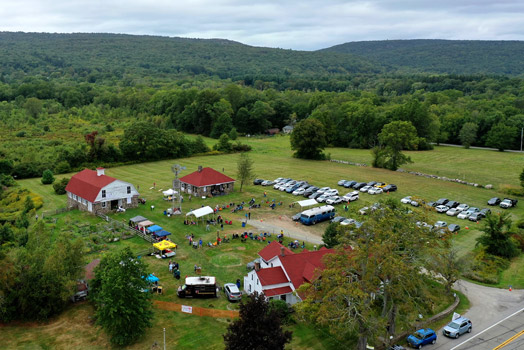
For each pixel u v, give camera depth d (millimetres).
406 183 121312
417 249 50438
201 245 77250
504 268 72000
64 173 134125
